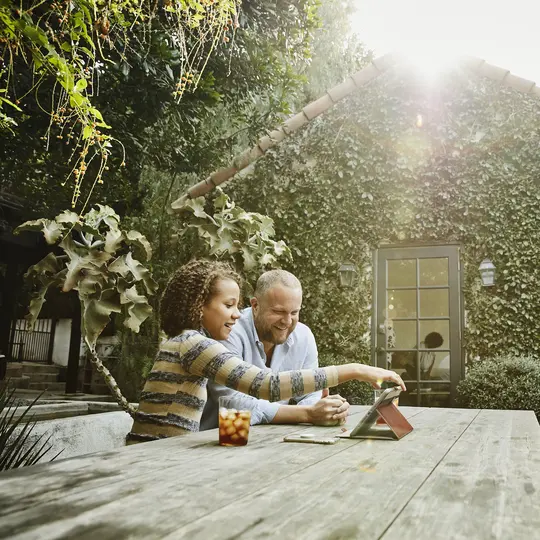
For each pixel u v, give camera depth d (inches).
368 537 27.7
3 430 79.0
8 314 404.5
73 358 350.3
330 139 320.2
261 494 36.4
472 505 34.4
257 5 203.2
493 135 292.8
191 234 205.3
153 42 165.3
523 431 74.9
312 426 78.2
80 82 79.1
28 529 28.1
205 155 260.4
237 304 78.7
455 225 291.1
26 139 182.4
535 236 277.3
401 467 47.2
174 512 31.7
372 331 298.4
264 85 242.1
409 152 306.2
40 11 92.0
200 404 70.2
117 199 274.1
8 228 381.1
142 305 116.0
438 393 284.2
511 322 273.7
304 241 313.7
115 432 113.6
